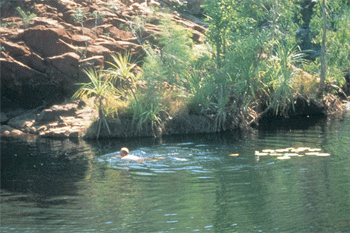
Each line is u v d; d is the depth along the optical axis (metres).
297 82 29.05
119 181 15.79
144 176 16.27
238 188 14.59
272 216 12.16
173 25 27.84
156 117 24.06
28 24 30.70
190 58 27.28
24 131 25.77
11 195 14.66
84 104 26.48
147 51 27.06
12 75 27.55
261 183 15.02
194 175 16.17
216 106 25.02
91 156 19.52
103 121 23.98
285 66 27.55
